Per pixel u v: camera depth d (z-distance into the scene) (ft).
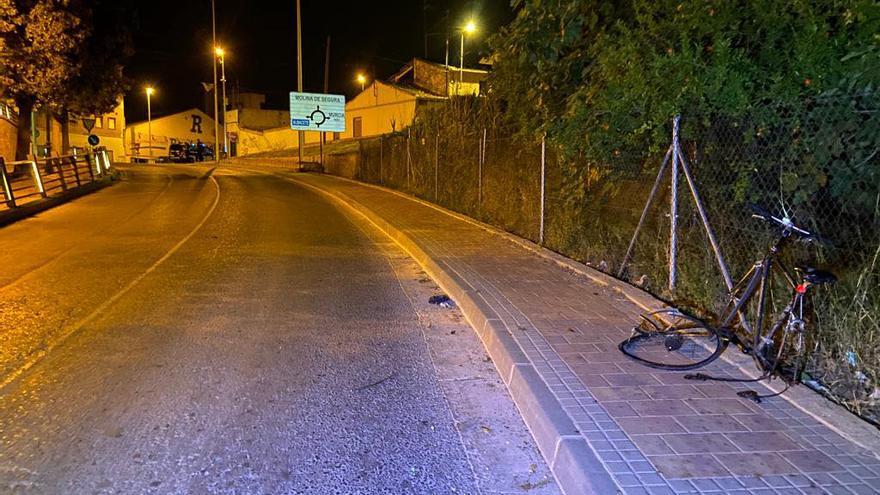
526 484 11.38
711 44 19.52
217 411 14.12
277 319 21.45
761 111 16.84
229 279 27.63
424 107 65.05
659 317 18.76
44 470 11.59
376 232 42.98
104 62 83.51
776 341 15.49
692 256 20.77
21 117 78.38
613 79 21.95
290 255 33.73
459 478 11.56
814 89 15.37
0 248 34.88
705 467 10.70
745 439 11.68
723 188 19.12
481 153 44.55
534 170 35.17
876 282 13.66
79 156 73.97
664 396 13.60
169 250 34.68
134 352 17.92
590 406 13.08
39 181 55.93
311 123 105.91
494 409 14.48
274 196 67.05
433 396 15.15
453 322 21.35
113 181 85.10
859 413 13.21
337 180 89.04
